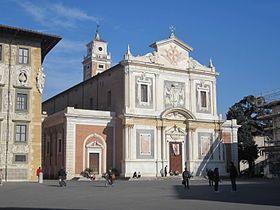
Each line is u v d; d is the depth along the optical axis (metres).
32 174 40.12
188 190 30.09
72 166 48.81
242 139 68.38
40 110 41.38
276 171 55.69
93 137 51.06
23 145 40.06
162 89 54.94
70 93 70.19
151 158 52.44
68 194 25.56
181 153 55.41
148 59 54.22
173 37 56.78
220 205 18.97
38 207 17.80
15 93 40.41
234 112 73.25
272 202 20.55
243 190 29.95
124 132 51.00
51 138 55.22
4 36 40.62
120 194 25.91
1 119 39.16
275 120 58.12
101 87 58.75
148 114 52.94
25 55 41.50
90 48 87.88
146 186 35.22
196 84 57.94
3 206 18.17
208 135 57.75
